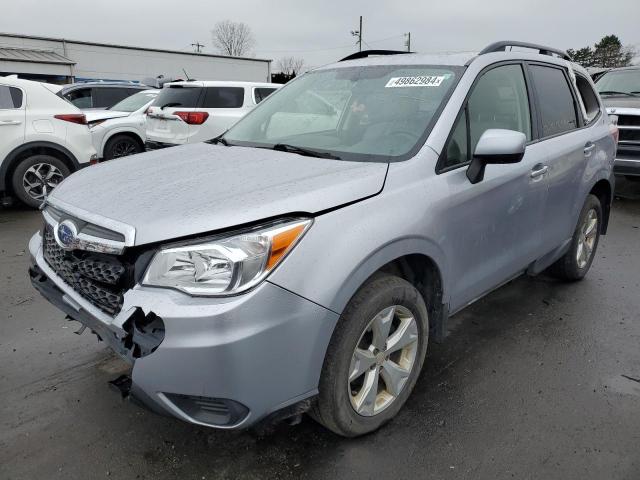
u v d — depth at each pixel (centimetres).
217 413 206
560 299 424
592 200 431
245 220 200
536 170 334
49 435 255
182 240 200
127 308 200
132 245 203
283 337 200
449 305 283
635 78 921
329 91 336
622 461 243
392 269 268
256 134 343
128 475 231
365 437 256
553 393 296
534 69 363
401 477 232
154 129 877
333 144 296
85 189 256
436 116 279
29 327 364
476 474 234
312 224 209
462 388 299
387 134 283
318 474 233
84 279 229
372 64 343
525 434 261
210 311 190
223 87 873
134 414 272
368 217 226
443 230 261
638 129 748
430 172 261
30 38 3228
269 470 235
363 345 247
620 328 377
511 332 368
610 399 292
